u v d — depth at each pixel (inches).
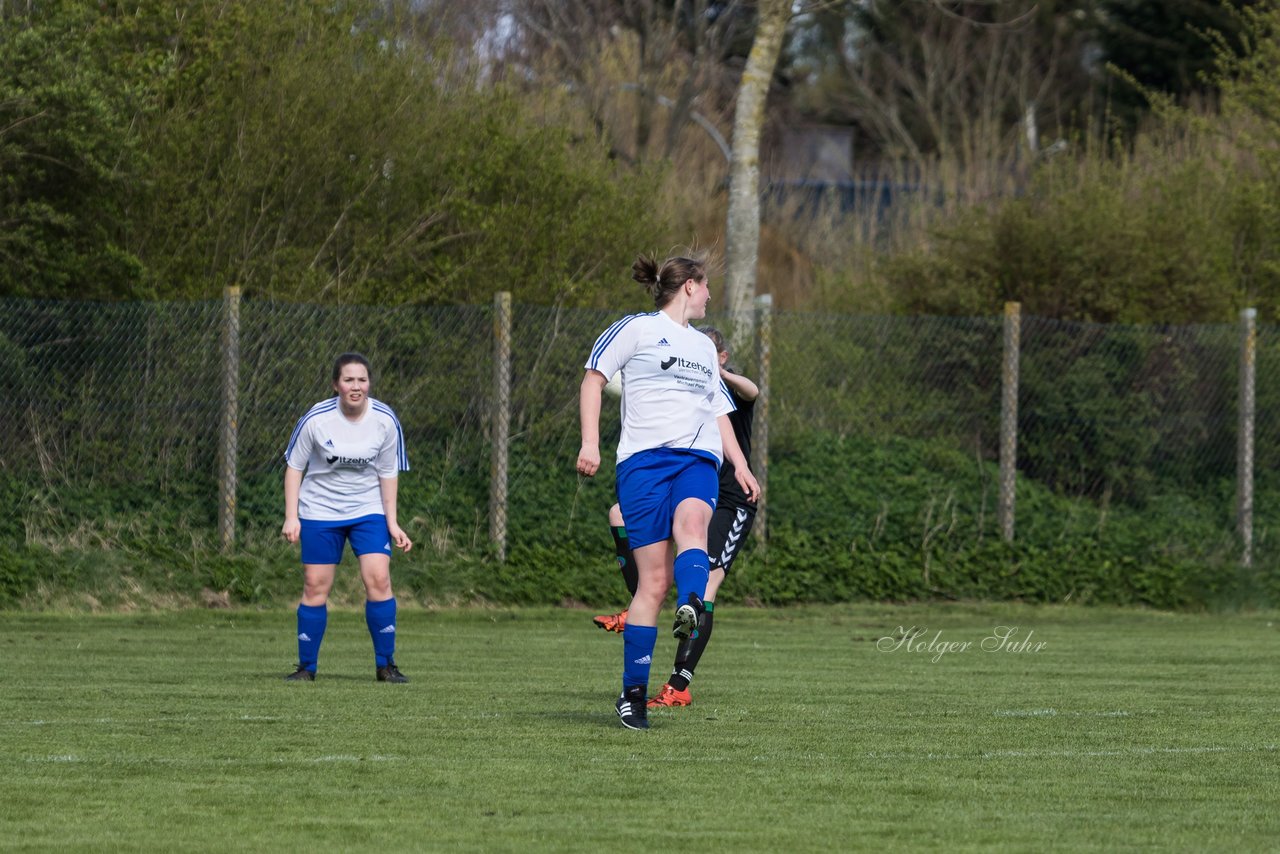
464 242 2333.9
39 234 2000.5
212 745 889.5
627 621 960.9
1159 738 966.4
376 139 2287.2
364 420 1231.5
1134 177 3147.1
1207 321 2630.4
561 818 698.8
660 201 2669.8
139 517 1925.4
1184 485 2351.1
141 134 2116.1
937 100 5866.1
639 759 854.5
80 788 759.7
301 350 2007.9
